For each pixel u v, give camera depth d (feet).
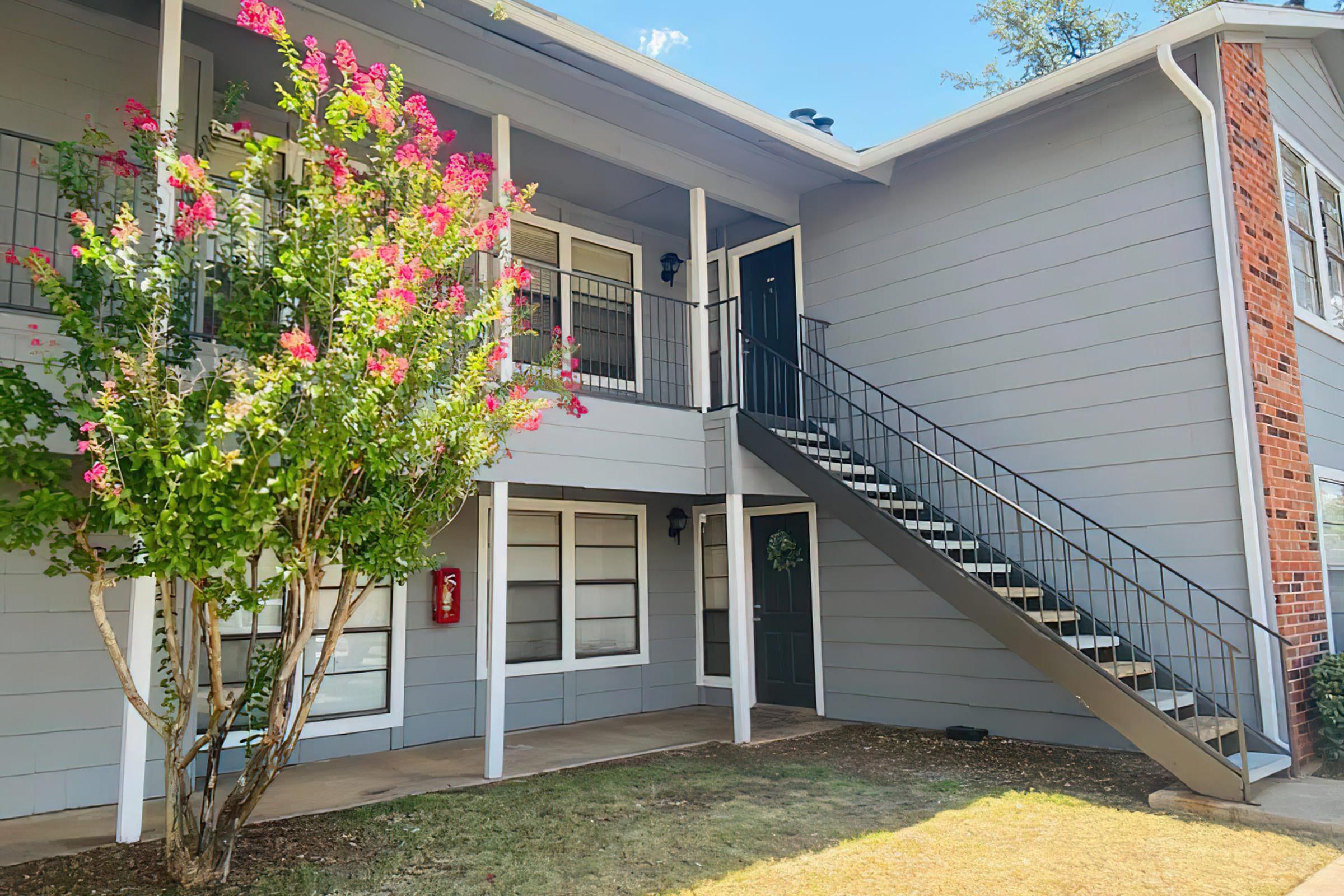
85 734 17.12
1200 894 11.77
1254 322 19.57
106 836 15.02
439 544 24.25
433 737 23.58
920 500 24.26
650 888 12.32
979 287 23.93
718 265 31.32
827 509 21.65
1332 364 23.61
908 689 24.91
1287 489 19.81
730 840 14.35
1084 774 18.54
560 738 24.07
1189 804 15.64
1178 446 19.99
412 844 14.33
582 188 26.73
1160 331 20.43
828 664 26.96
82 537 12.26
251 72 20.22
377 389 12.26
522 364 23.00
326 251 12.78
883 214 26.32
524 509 26.45
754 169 26.05
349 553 13.19
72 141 16.51
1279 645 18.25
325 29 18.28
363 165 22.29
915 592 24.95
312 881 12.69
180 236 12.52
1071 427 21.83
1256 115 21.22
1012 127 23.48
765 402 27.91
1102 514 21.13
